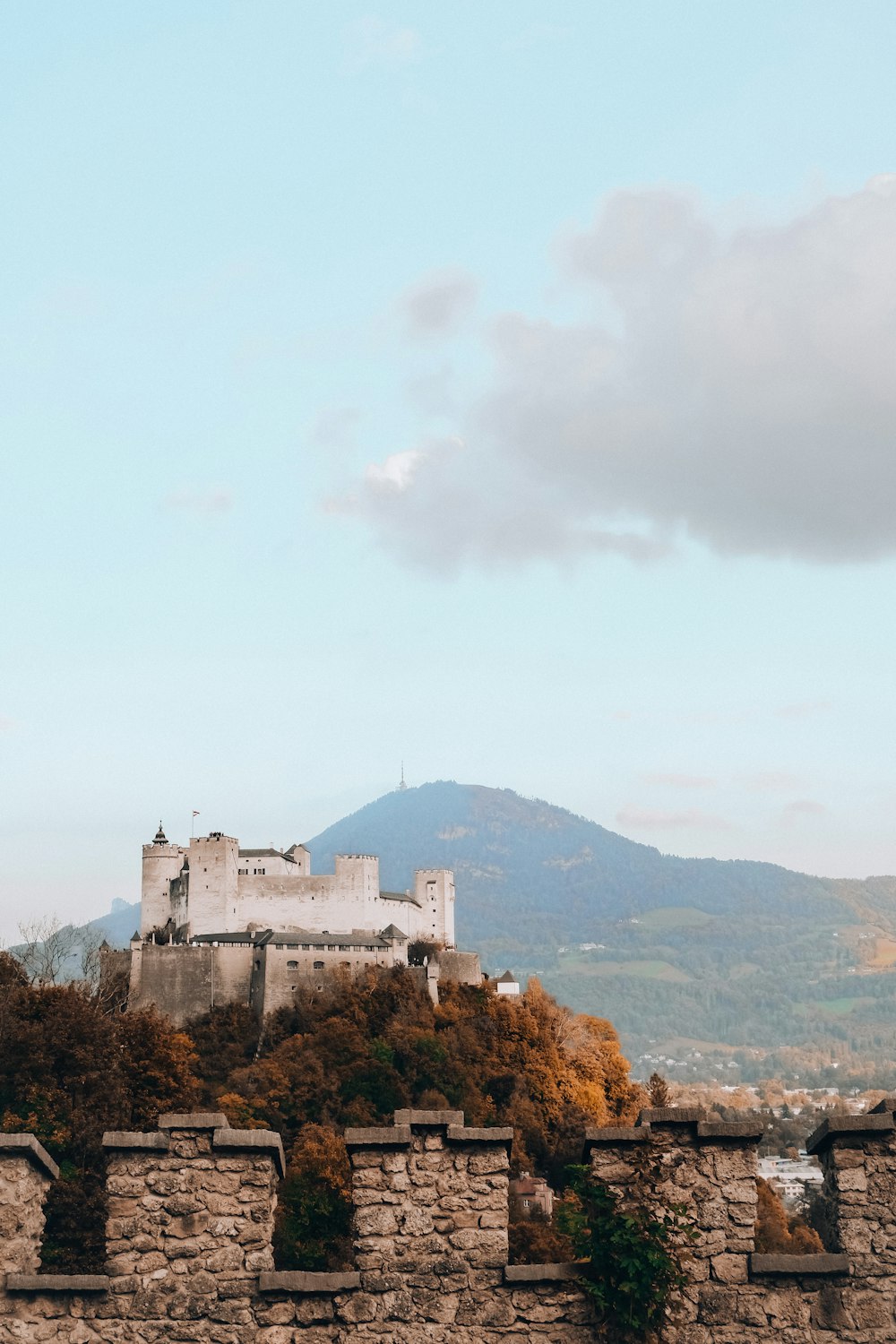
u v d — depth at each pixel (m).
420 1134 17.89
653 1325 17.25
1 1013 90.19
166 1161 17.86
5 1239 17.73
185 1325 17.39
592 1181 17.78
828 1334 17.17
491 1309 17.36
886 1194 17.58
